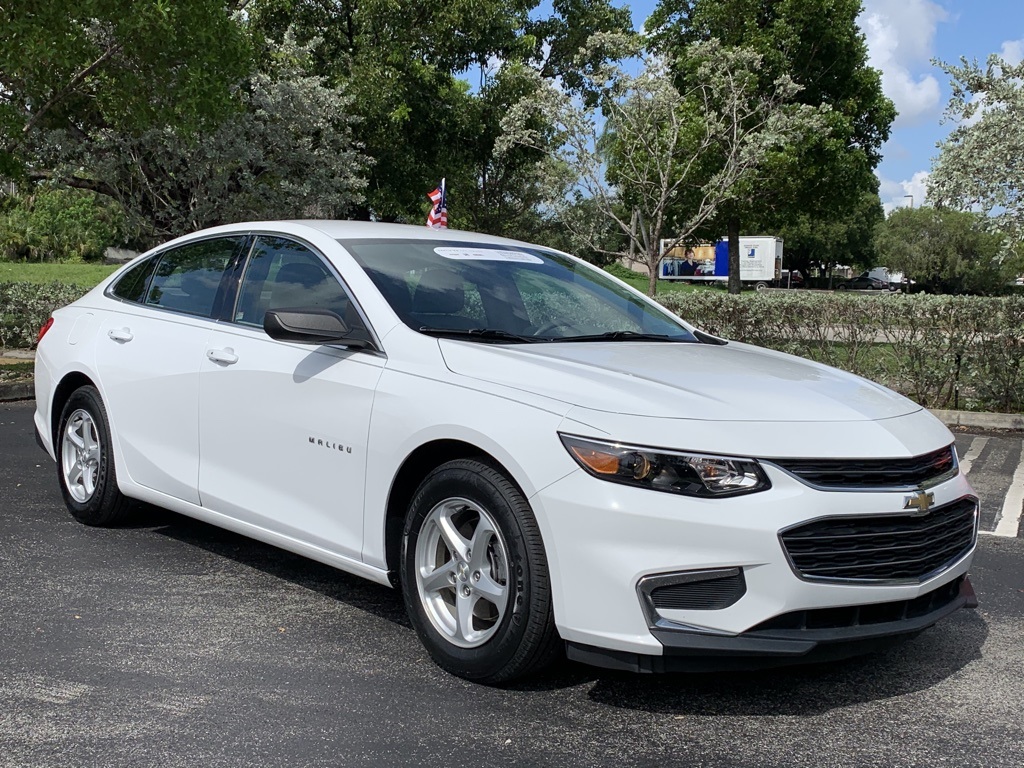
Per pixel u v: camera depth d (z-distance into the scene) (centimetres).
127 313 520
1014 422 1003
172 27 1055
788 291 1171
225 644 379
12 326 1399
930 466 338
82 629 391
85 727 307
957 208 1098
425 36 2016
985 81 1073
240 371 432
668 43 2259
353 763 288
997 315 1028
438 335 386
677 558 300
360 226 468
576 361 364
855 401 359
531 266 478
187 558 491
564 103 1538
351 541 383
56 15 988
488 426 332
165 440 475
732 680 359
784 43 2084
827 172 2145
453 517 354
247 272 465
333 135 1788
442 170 2164
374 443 369
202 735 304
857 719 328
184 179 1684
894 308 1063
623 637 304
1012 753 305
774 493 304
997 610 453
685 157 1803
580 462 310
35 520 553
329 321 384
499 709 328
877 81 2233
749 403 334
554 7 2336
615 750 301
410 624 409
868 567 316
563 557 311
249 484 429
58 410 557
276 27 2050
